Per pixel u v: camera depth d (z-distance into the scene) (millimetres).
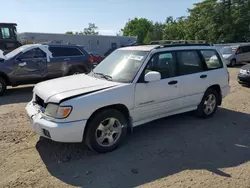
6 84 8219
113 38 26734
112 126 3881
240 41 36250
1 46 12961
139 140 4332
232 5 36344
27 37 20297
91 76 4586
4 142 4223
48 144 4152
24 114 5859
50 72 8922
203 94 5262
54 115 3469
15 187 2990
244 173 3289
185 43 5184
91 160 3641
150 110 4328
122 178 3178
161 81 4410
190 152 3893
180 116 5652
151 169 3389
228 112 6082
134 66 4316
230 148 4055
